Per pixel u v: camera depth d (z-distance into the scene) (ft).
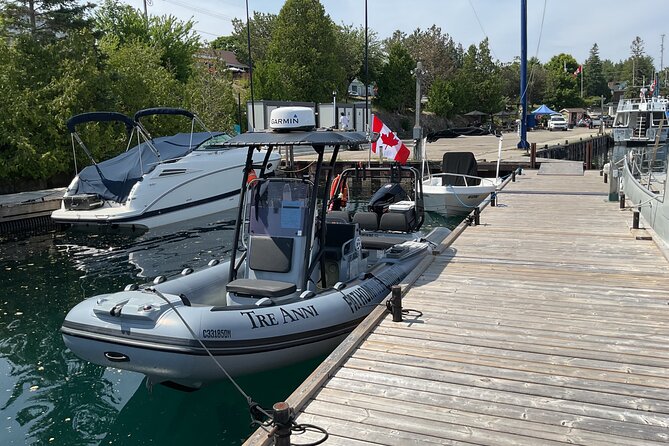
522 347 14.06
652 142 105.09
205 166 43.93
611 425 10.43
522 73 81.15
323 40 125.29
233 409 15.88
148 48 79.56
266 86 110.63
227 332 14.33
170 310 14.52
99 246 36.81
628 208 35.06
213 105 78.28
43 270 30.78
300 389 11.84
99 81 57.31
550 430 10.32
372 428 10.58
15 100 50.96
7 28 63.98
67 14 68.69
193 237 39.24
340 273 19.65
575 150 100.07
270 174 19.48
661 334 14.69
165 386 16.51
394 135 44.50
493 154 76.69
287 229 17.53
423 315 16.53
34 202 42.88
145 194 39.91
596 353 13.58
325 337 16.35
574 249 24.64
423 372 12.84
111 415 15.71
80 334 14.73
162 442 14.42
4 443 14.29
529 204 38.50
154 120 65.41
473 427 10.52
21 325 22.39
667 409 10.94
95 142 54.90
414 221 27.40
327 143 16.38
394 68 152.76
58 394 16.88
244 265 19.53
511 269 21.50
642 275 20.27
